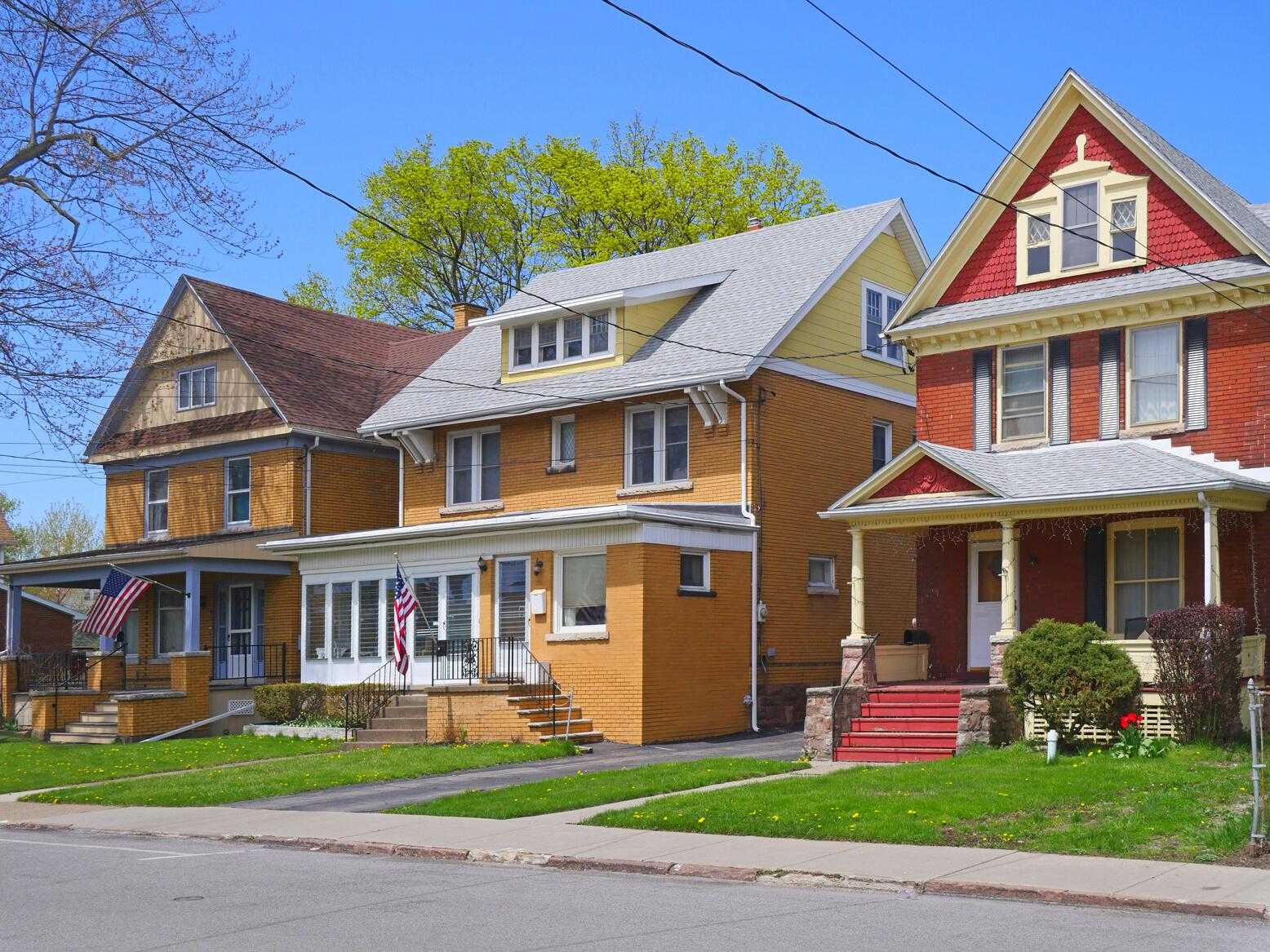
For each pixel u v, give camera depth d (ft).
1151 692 64.95
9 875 46.78
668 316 104.12
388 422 112.06
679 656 84.33
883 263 106.73
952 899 38.65
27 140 85.40
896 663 79.56
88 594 230.07
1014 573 73.10
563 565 87.92
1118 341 77.15
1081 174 79.51
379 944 33.53
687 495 94.48
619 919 36.29
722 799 55.26
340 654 101.19
